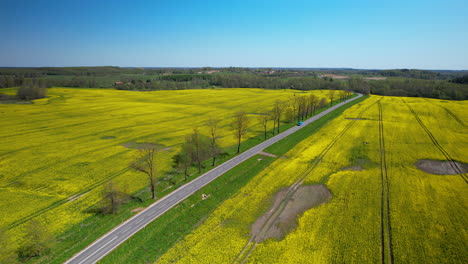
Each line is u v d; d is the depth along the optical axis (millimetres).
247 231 44344
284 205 52031
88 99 183125
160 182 63781
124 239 43625
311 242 40906
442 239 40000
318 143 89688
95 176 66625
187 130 109375
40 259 39500
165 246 41781
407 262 36000
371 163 70875
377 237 41375
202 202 53875
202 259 38250
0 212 50688
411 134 97125
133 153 82500
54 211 51500
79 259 39281
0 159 76062
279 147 86875
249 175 65875
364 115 131875
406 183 58781
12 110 141000
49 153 81500
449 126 107875
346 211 48844
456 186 56656
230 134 104375
